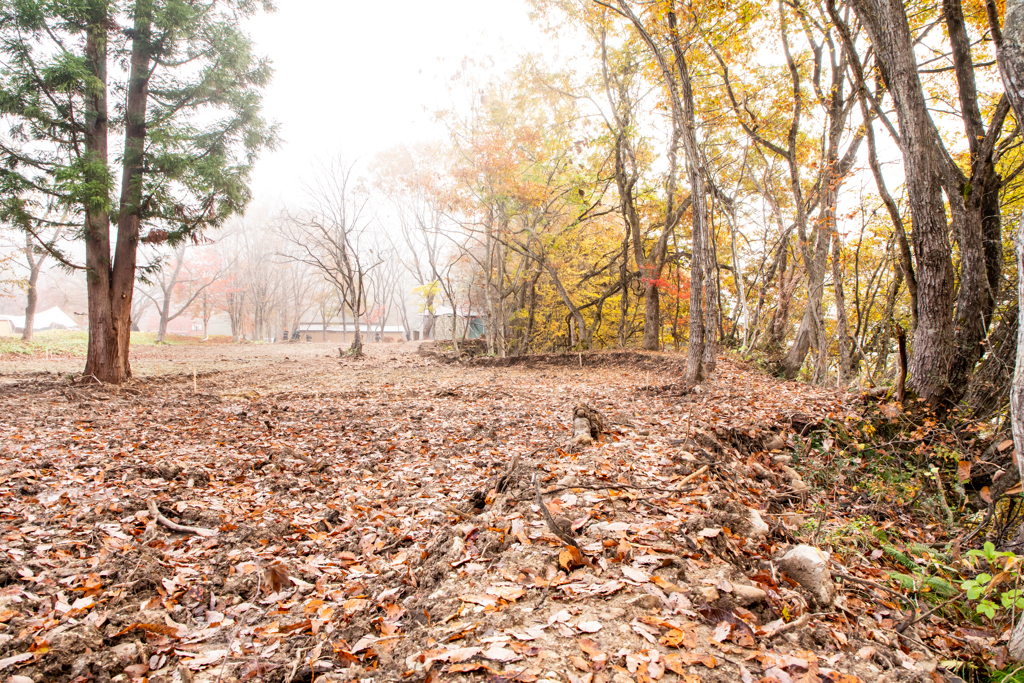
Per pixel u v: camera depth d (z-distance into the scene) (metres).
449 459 7.29
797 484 6.41
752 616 2.83
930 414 8.62
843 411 9.22
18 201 12.88
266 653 2.85
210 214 15.79
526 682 2.29
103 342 14.91
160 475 5.95
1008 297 9.55
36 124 13.36
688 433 7.48
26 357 23.44
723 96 18.62
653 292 24.53
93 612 3.14
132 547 4.05
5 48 12.55
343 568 4.00
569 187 25.28
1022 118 3.46
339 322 75.31
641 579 3.04
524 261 27.42
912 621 3.27
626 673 2.34
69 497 5.05
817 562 3.29
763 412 9.73
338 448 7.96
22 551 3.88
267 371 21.73
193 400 12.71
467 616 2.88
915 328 9.66
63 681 2.55
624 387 15.36
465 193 25.34
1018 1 3.46
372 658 2.71
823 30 13.98
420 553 3.91
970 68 8.80
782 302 19.80
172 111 15.46
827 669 2.48
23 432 8.12
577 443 6.59
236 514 4.92
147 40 14.83
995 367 8.37
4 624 2.95
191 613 3.32
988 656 3.19
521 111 24.69
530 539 3.59
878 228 16.03
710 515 3.96
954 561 4.72
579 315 25.39
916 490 7.02
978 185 8.78
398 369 23.36
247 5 16.00
